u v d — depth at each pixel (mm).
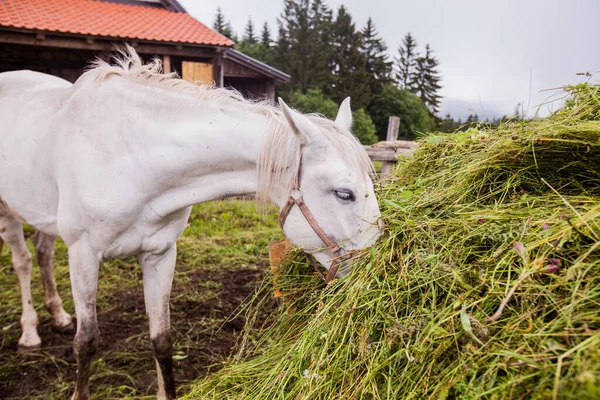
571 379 849
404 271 1377
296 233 1711
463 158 1794
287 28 51625
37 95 2242
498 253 1246
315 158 1609
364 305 1382
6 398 2270
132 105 1843
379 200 1938
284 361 1605
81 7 9047
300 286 2061
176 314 3172
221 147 1730
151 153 1780
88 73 2018
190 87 1879
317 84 38781
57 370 2531
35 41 7176
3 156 2160
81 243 1938
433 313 1231
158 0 10492
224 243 4730
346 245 1621
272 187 1708
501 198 1524
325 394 1336
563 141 1408
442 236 1432
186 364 2592
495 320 1106
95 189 1819
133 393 2314
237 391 1733
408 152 2281
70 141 1896
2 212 2547
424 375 1142
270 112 1737
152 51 8164
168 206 1859
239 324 3053
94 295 2014
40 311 3207
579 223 1157
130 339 2840
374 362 1269
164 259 2072
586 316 967
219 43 8586
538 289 1087
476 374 1047
